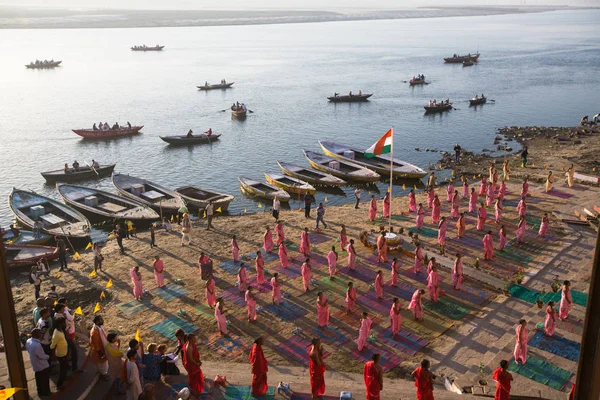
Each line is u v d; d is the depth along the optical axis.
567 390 17.89
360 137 71.75
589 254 29.25
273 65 152.50
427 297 25.03
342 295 25.34
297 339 21.72
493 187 37.28
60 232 38.50
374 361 15.95
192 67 150.50
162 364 18.00
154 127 80.12
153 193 47.72
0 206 49.38
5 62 167.62
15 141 72.56
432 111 84.75
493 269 27.61
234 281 27.25
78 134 72.25
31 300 26.80
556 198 39.22
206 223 38.25
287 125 79.50
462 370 19.31
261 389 17.12
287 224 36.69
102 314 24.23
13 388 7.91
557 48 187.88
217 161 62.88
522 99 94.50
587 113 82.06
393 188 52.22
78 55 188.25
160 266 26.55
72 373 16.72
